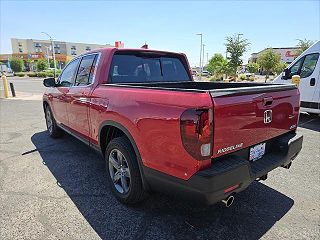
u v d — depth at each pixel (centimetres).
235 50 3316
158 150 238
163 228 265
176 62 450
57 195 332
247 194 333
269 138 277
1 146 545
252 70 4703
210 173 206
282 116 291
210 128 205
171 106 223
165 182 238
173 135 221
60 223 273
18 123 789
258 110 250
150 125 242
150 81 407
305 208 300
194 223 273
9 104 1234
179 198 235
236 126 227
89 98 354
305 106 780
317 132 652
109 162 324
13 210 297
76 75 428
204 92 206
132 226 268
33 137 618
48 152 504
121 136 310
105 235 254
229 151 227
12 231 260
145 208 301
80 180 377
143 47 423
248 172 230
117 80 364
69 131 466
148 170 254
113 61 362
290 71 834
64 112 468
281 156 288
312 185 359
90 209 299
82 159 464
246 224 270
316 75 745
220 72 3684
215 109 207
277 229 262
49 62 7025
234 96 225
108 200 320
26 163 445
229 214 288
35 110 1050
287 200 318
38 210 297
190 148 208
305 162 445
